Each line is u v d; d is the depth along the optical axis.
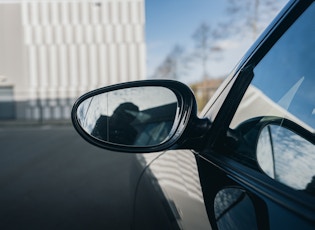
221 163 1.18
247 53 1.42
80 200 3.79
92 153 7.36
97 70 23.84
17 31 23.67
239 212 0.85
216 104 1.46
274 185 0.89
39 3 23.50
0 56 23.70
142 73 24.00
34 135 12.09
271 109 1.15
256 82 1.29
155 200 1.33
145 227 1.35
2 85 23.70
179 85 1.42
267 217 0.77
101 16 23.61
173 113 1.55
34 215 3.30
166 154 1.69
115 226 2.98
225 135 1.30
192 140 1.36
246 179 0.98
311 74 1.02
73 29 23.64
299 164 0.90
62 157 6.89
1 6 23.55
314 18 1.03
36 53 23.69
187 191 1.15
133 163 2.20
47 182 4.68
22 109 23.67
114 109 1.52
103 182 4.63
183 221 1.00
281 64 1.16
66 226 3.00
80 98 1.43
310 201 0.75
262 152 1.07
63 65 23.75
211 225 0.91
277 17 1.22
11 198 3.90
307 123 0.96
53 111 23.80
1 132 13.91
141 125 2.42
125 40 23.78
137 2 23.59
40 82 23.78
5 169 5.69
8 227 3.00
